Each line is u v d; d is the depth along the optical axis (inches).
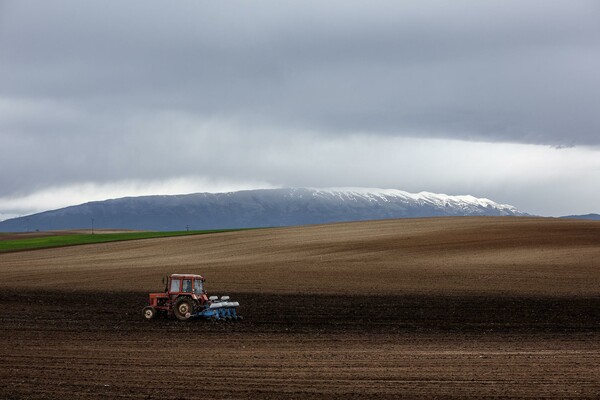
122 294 3801.7
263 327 2357.3
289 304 3174.2
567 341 2032.5
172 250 6633.9
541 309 2970.0
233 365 1556.3
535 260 4987.7
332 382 1373.0
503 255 5255.9
